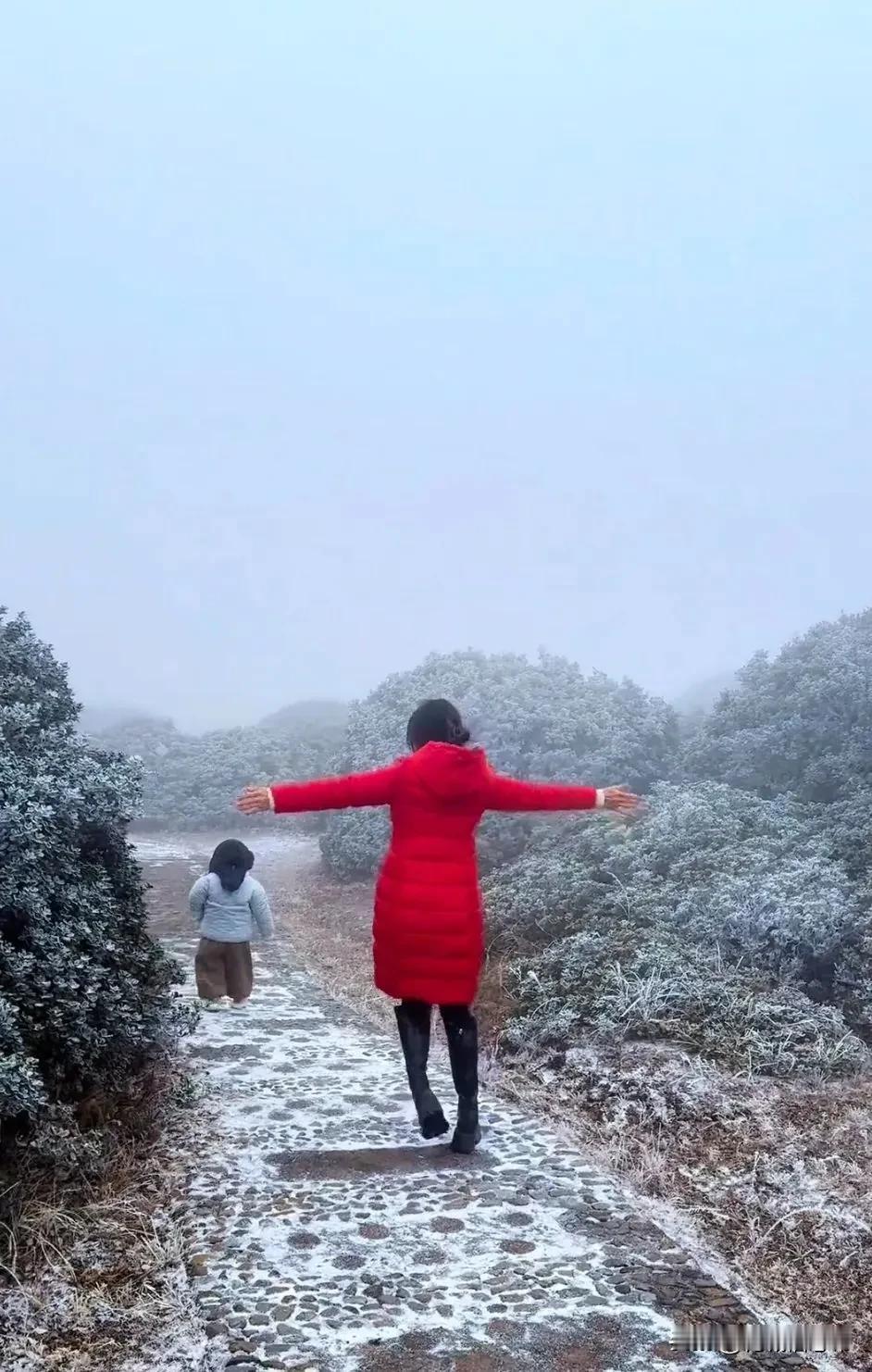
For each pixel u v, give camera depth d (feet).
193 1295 11.55
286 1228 13.08
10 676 19.26
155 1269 12.24
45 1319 11.39
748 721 38.70
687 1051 19.34
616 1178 15.30
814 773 32.71
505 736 45.91
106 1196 13.98
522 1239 12.85
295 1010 25.00
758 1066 18.56
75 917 15.37
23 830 14.25
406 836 14.73
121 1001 15.56
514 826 38.65
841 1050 18.86
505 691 51.44
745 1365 10.66
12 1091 11.98
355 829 46.60
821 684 35.06
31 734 17.74
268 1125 16.74
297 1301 11.39
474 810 14.85
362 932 35.65
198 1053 20.85
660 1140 16.63
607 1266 12.27
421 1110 14.49
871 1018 19.95
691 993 20.81
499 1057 20.92
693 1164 15.92
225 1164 15.10
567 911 27.30
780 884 23.63
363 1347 10.55
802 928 22.03
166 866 51.13
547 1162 15.29
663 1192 15.15
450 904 14.55
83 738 18.95
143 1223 13.29
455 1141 15.57
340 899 42.29
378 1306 11.28
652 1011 20.56
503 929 28.25
